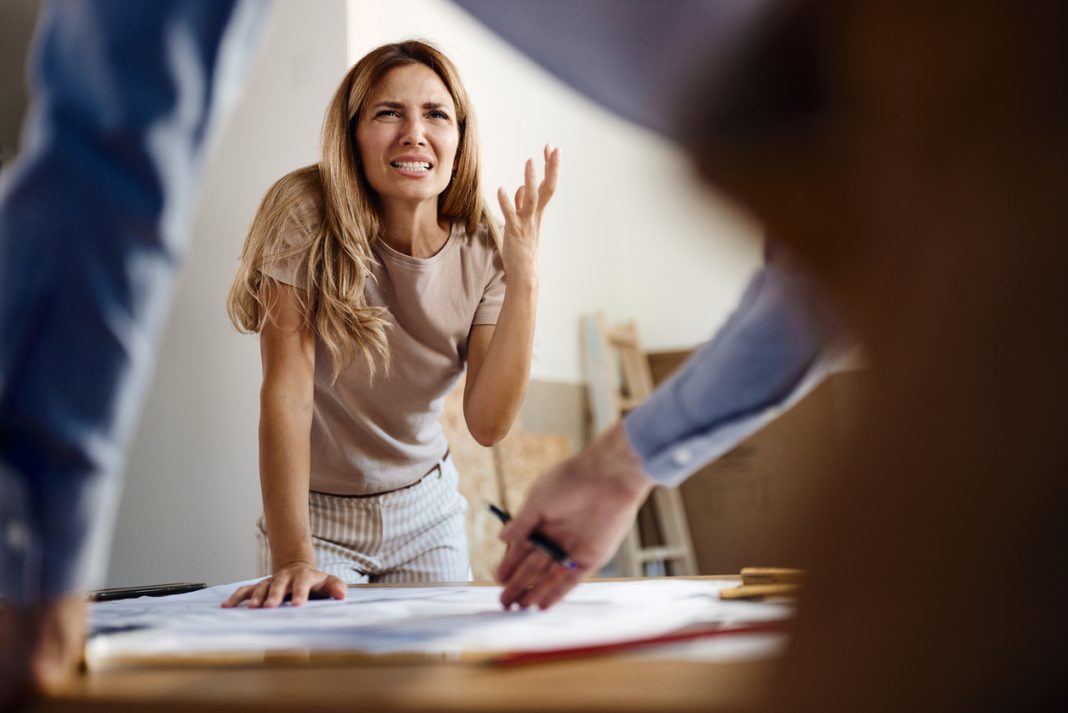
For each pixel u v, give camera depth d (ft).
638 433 2.14
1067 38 0.81
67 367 1.35
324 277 5.06
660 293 18.20
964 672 0.78
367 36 10.48
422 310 5.50
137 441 10.67
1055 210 0.80
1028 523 0.77
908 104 0.87
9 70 9.92
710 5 1.05
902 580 0.80
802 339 1.81
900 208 0.89
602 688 1.27
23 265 1.32
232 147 10.50
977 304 0.82
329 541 5.59
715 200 1.08
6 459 1.37
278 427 4.73
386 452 5.65
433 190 5.37
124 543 10.61
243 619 2.50
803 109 0.97
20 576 1.42
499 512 3.51
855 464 0.87
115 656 1.73
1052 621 0.76
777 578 2.75
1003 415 0.79
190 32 1.29
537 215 5.24
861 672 0.81
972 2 0.83
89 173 1.31
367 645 1.86
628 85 1.31
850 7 0.91
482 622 2.27
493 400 5.22
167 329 10.64
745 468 16.62
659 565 16.56
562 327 16.25
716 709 0.99
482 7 1.45
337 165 5.30
